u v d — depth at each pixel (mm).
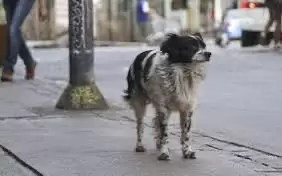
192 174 7109
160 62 7598
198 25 41781
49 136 9148
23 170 7305
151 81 7758
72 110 11328
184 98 7648
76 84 11500
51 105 11922
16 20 14930
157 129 7852
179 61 7449
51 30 36156
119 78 16250
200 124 10070
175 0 41625
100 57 22594
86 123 10188
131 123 10203
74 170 7242
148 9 38438
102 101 11555
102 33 37812
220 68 17656
